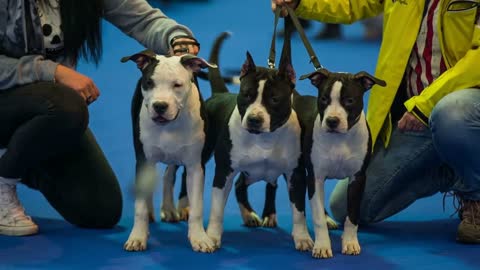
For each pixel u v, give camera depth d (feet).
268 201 15.67
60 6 14.44
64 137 14.03
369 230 15.48
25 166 14.21
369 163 14.53
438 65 14.62
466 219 14.38
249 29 39.11
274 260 13.21
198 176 13.87
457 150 13.80
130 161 20.08
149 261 13.08
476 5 14.10
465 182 14.17
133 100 14.26
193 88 13.75
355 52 33.63
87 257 13.29
